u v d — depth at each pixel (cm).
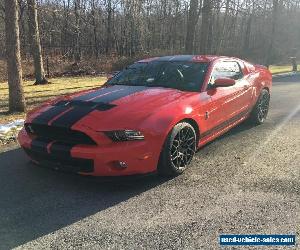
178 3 2812
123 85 595
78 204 434
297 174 517
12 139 695
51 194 461
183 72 601
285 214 405
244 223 387
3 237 368
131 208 423
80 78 2000
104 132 443
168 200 441
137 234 369
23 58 2448
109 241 358
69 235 370
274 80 1847
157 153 470
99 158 439
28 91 1410
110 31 4078
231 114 648
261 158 582
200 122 544
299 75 2155
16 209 424
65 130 456
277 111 949
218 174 518
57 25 2920
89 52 3531
